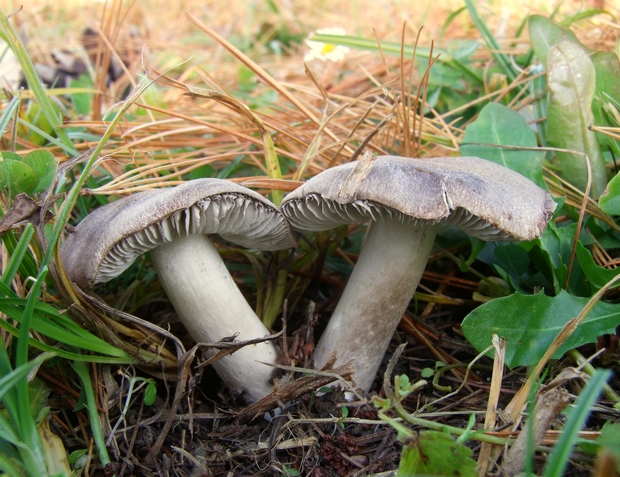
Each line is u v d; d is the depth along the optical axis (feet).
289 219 0.34
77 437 0.29
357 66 0.69
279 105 0.55
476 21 0.55
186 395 0.32
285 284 0.39
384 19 0.94
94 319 0.30
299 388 0.31
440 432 0.24
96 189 0.36
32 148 0.46
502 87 0.53
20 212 0.27
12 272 0.26
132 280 0.41
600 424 0.29
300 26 0.97
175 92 0.68
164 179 0.43
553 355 0.30
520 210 0.27
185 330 0.38
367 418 0.31
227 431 0.31
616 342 0.32
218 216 0.30
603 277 0.33
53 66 0.72
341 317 0.34
